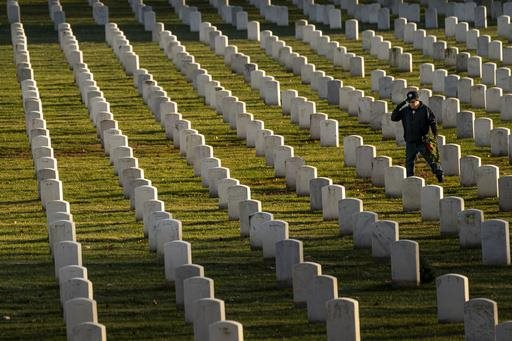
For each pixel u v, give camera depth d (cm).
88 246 8031
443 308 6172
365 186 9431
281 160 9800
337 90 12231
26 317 6612
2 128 11881
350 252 7625
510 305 6481
